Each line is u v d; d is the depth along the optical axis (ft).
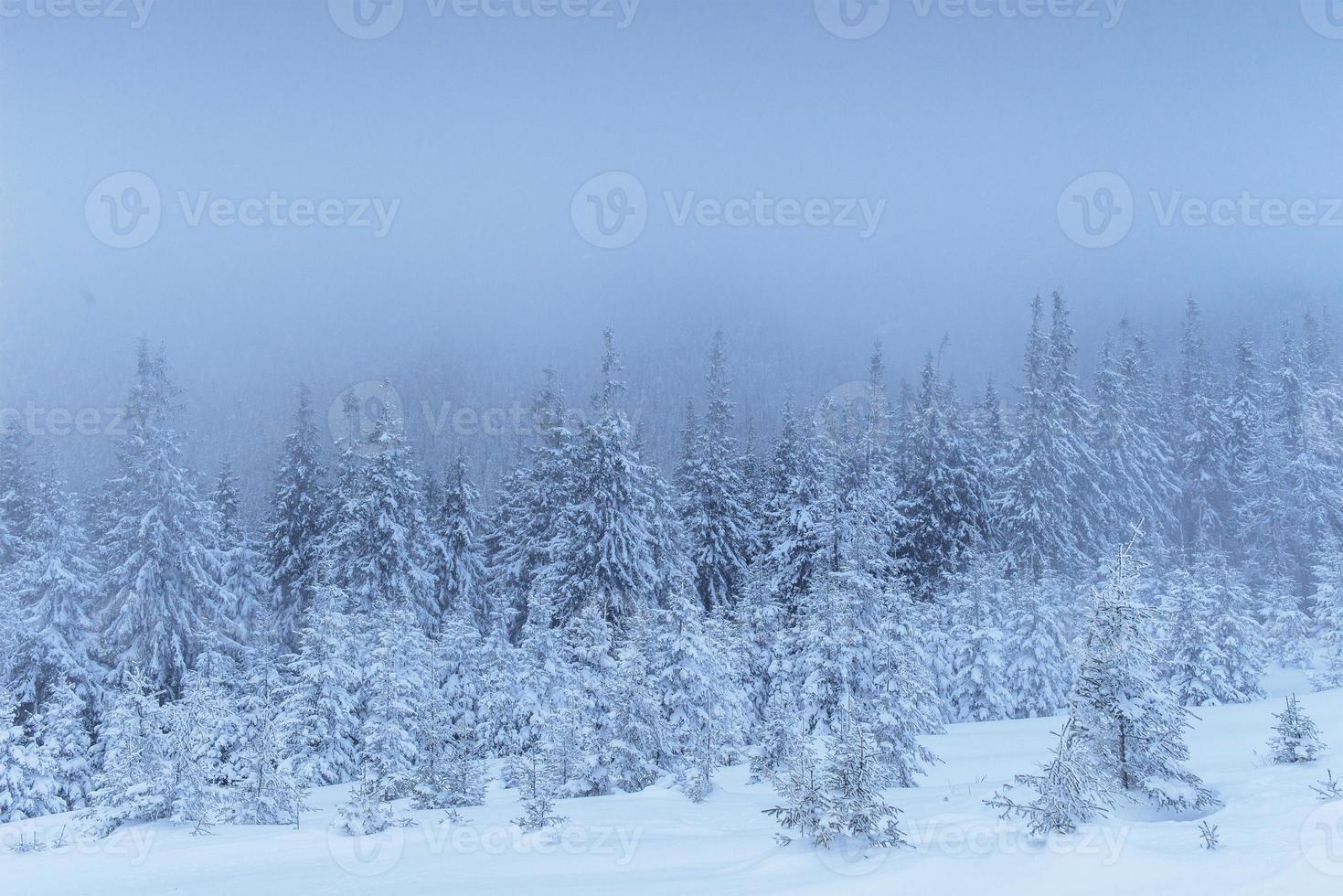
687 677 78.18
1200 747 56.03
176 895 31.55
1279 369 185.68
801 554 132.67
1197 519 180.04
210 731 59.57
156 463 103.76
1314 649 142.82
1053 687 112.06
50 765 75.00
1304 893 20.48
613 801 57.06
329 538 124.47
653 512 127.75
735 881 27.32
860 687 75.46
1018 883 23.71
